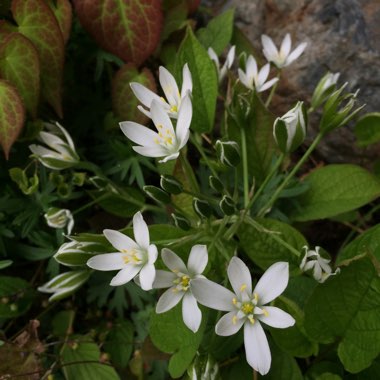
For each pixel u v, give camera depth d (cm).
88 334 29
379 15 30
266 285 20
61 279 27
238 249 29
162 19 30
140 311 29
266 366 19
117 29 30
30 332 27
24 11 28
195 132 28
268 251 25
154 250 20
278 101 33
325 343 24
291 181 28
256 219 25
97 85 33
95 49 31
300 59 31
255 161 28
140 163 32
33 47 27
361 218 31
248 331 20
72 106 33
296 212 28
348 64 30
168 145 22
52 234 30
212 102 27
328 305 22
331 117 24
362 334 23
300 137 23
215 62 29
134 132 23
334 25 31
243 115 25
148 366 28
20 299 29
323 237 33
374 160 32
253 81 28
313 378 25
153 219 31
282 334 24
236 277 20
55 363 28
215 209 29
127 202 30
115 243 21
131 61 30
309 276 25
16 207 29
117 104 31
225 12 33
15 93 26
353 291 22
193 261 21
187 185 28
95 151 33
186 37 27
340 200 28
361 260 21
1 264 25
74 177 28
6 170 30
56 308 31
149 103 24
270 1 33
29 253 29
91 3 29
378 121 27
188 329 23
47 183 29
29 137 29
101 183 27
